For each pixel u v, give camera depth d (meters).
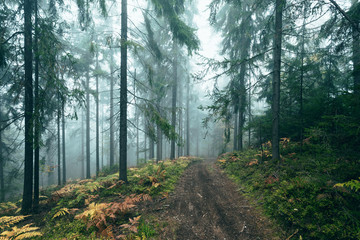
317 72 9.22
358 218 3.51
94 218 4.70
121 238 4.16
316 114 8.17
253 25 12.99
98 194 7.43
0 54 6.41
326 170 5.59
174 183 8.31
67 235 4.46
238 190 6.96
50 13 7.71
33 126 6.45
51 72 7.00
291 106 9.80
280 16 7.72
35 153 7.25
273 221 4.46
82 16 7.75
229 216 5.11
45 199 8.54
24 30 6.98
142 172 9.76
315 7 5.88
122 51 8.14
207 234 4.36
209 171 11.00
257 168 8.27
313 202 4.29
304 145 8.31
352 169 5.10
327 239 3.41
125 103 8.25
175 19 9.04
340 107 6.67
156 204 6.02
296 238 3.73
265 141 12.02
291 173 6.19
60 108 8.12
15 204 8.71
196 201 6.23
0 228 4.91
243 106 13.03
